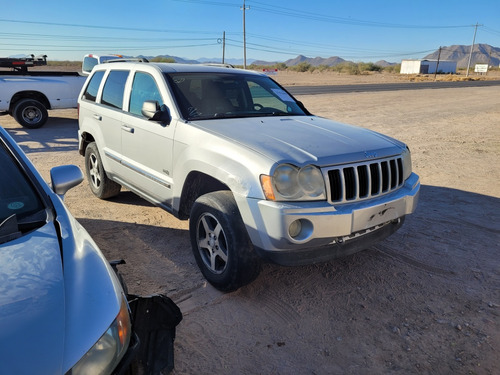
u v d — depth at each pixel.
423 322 3.37
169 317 2.50
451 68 114.12
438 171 8.10
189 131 3.97
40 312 1.73
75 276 1.99
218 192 3.65
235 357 2.95
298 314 3.45
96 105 5.69
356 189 3.44
